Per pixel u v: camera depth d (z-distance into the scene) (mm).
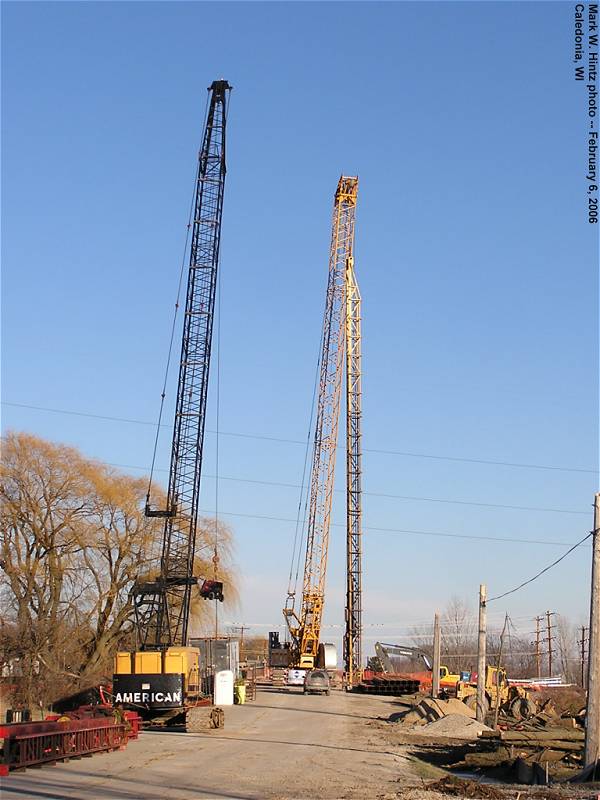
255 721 53156
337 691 96250
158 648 56906
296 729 48031
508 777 33469
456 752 38625
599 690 30047
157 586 65188
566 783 28953
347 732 46781
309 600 100938
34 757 29125
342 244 107562
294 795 24391
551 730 41531
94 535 71125
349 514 105500
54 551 69500
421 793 25203
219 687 64125
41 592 69062
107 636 72062
